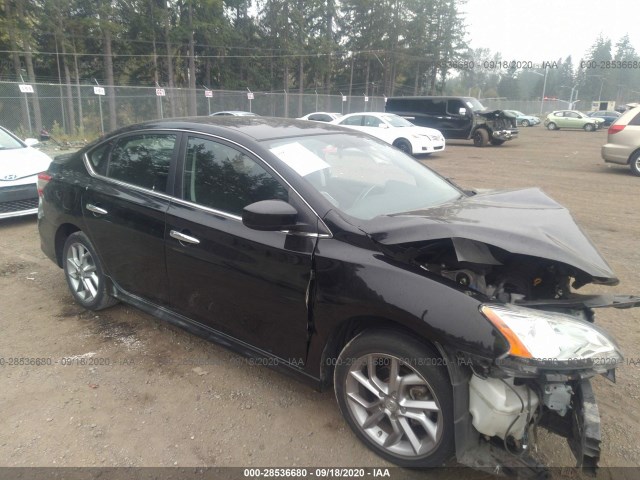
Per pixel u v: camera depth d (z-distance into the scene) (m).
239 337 3.07
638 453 2.62
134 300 3.72
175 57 38.31
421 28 52.69
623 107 47.50
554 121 36.25
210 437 2.75
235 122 3.46
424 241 2.54
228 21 42.59
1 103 19.97
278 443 2.71
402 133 15.90
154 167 3.47
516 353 2.02
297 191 2.76
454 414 2.25
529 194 3.18
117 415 2.92
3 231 6.79
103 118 25.25
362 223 2.61
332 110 35.38
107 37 31.48
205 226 3.03
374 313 2.38
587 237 2.58
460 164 15.02
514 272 2.61
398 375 2.45
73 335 3.85
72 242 4.14
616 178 11.91
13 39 26.83
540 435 2.73
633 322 4.09
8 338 3.80
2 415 2.90
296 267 2.65
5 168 6.71
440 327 2.18
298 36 45.94
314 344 2.70
